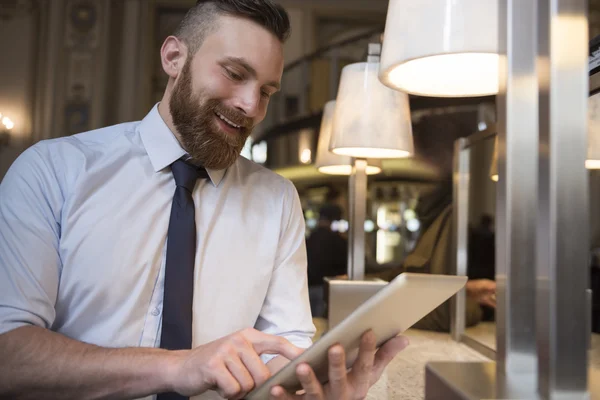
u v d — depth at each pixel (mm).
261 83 1156
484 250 2055
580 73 527
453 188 2029
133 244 1163
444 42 929
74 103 9102
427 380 639
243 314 1248
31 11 9039
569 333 519
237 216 1270
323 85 9703
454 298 1876
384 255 7602
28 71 8992
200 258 1209
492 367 633
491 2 922
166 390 909
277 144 9070
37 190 1130
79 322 1143
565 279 522
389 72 1102
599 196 1189
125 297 1151
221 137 1161
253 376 853
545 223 540
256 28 1131
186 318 1116
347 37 9961
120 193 1182
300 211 1398
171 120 1226
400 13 998
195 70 1148
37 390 944
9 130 8852
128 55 9406
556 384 515
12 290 1026
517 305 602
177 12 9711
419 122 3549
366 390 828
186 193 1202
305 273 1377
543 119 541
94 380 918
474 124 3414
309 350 704
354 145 1717
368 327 721
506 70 626
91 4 9242
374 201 7641
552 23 526
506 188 618
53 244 1119
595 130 1193
